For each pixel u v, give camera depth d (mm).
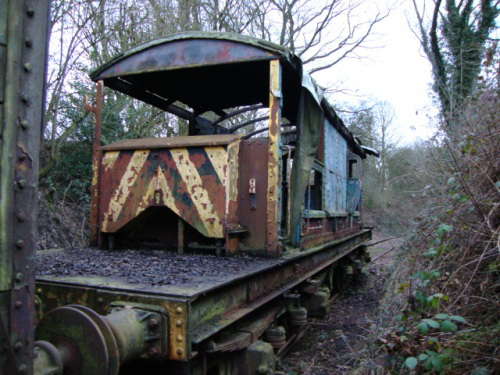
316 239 5668
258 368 2979
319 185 6141
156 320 2277
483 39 8734
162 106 6066
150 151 4195
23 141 1546
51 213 8008
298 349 4871
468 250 3191
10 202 1484
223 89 6145
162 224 4387
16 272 1501
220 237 3873
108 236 4387
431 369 2273
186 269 3191
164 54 4535
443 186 4453
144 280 2756
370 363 3432
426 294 3404
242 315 2930
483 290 2918
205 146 3990
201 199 3967
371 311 6703
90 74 4789
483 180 3504
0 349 1448
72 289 2650
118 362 1939
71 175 9578
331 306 7121
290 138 6648
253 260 3750
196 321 2488
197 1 14078
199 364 2656
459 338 2791
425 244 4230
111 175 4371
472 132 4125
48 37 1676
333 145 6875
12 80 1508
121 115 10453
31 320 1561
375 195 19375
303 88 4762
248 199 4145
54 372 1777
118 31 11094
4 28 1500
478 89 5043
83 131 9531
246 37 4172
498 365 2424
